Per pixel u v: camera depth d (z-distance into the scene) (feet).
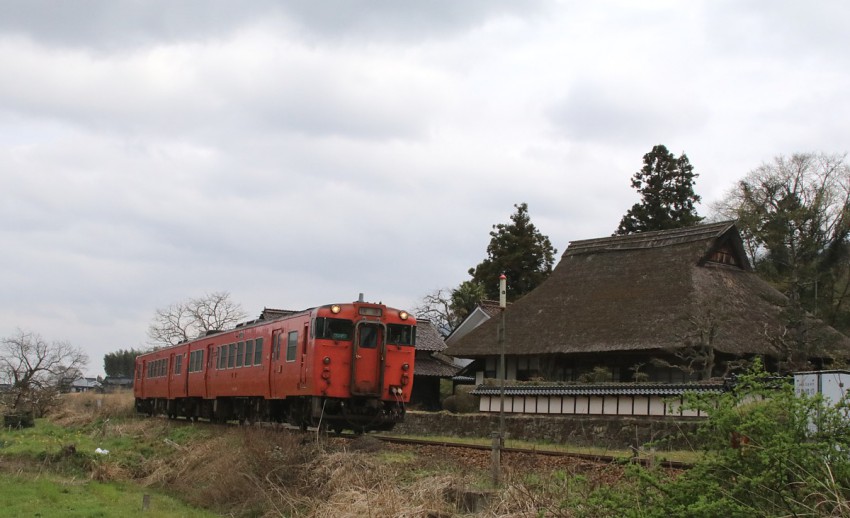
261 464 57.11
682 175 173.88
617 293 103.60
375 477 46.06
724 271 105.60
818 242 142.20
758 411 26.71
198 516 51.49
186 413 107.34
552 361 103.50
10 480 60.49
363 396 64.34
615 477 37.63
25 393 145.28
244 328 82.69
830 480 25.13
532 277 190.49
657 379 92.73
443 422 73.82
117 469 72.59
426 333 140.46
